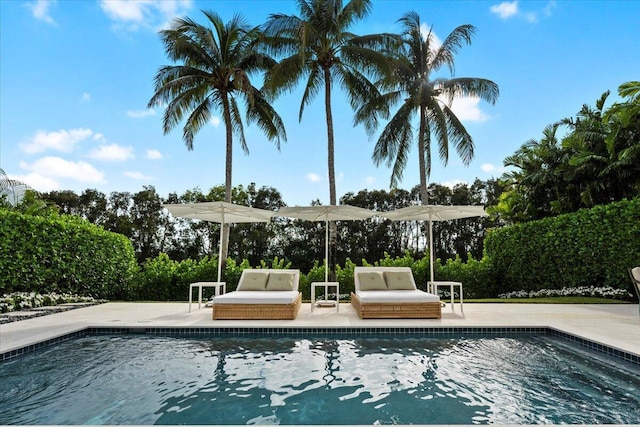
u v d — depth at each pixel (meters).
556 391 3.53
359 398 3.39
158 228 26.64
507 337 5.91
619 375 3.99
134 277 12.20
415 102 14.98
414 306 6.83
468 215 8.95
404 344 5.48
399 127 15.67
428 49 15.66
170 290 12.11
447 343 5.52
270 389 3.62
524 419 2.92
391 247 26.41
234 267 12.59
